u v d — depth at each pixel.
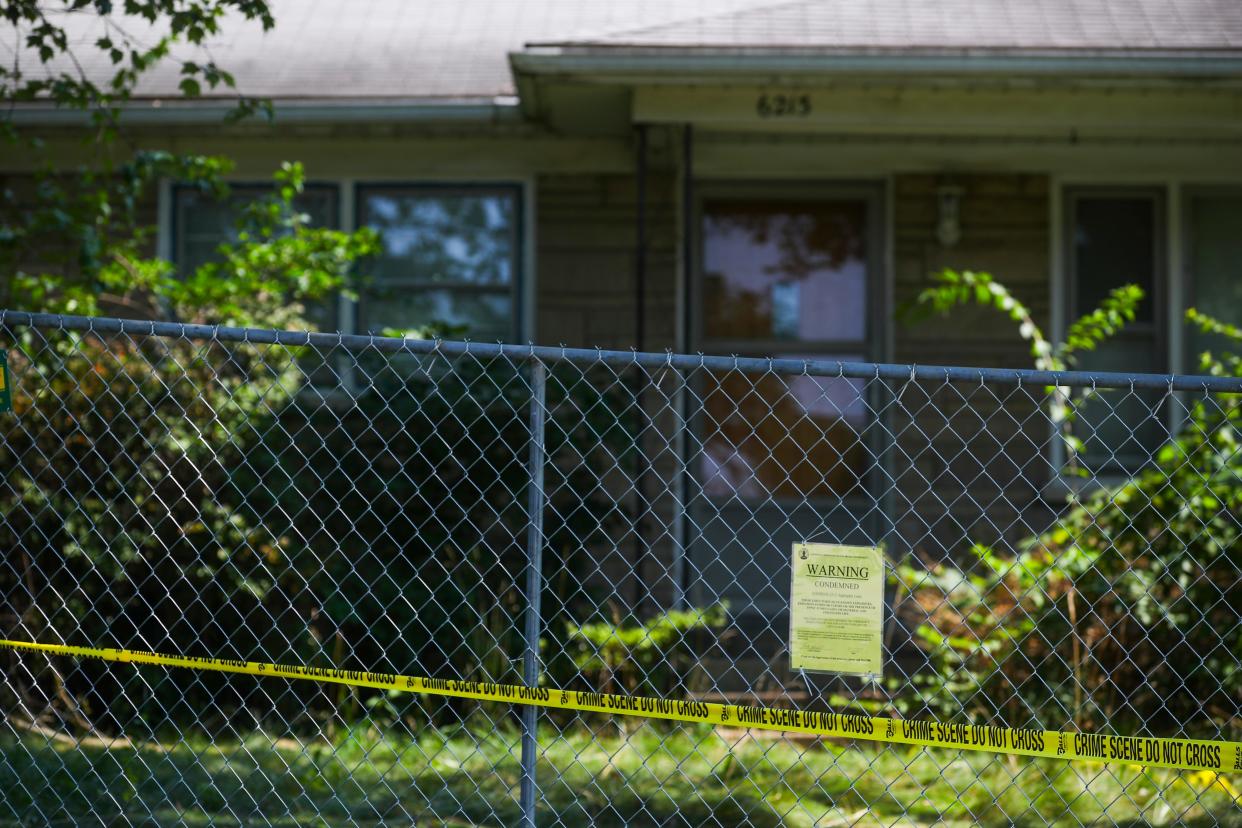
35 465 11.22
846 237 15.48
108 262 14.22
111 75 15.49
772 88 12.55
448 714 11.68
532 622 6.04
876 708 10.44
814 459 15.25
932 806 8.81
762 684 12.84
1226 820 8.51
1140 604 9.43
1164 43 11.94
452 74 15.48
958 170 15.16
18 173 15.34
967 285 13.76
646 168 14.64
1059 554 10.63
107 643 11.44
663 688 11.69
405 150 15.51
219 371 12.04
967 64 11.88
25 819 8.23
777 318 15.48
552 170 15.40
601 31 12.49
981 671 10.70
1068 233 15.18
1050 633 10.52
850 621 5.70
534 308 15.36
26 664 11.31
